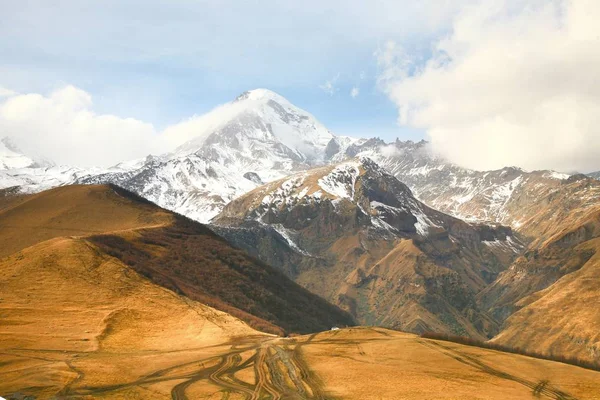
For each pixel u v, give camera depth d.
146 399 102.88
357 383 115.38
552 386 118.88
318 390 110.56
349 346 152.12
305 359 136.38
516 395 110.94
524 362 137.50
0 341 139.00
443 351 146.62
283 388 111.50
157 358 136.25
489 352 148.38
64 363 125.44
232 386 112.38
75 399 101.25
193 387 111.31
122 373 120.69
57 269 193.88
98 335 151.00
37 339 143.25
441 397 107.06
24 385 107.94
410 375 122.12
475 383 117.88
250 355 140.12
